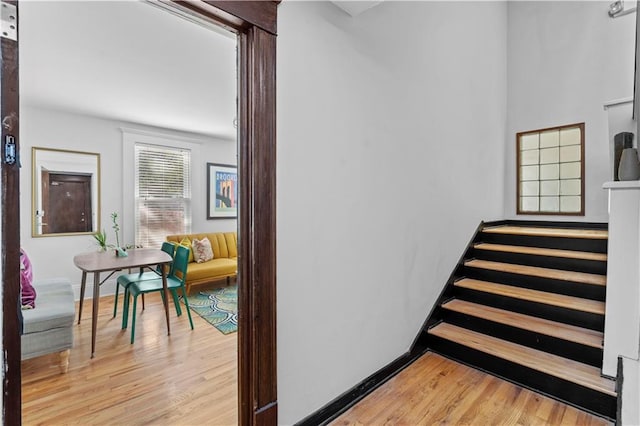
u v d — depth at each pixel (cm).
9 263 86
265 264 146
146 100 327
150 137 436
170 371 224
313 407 173
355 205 194
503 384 212
